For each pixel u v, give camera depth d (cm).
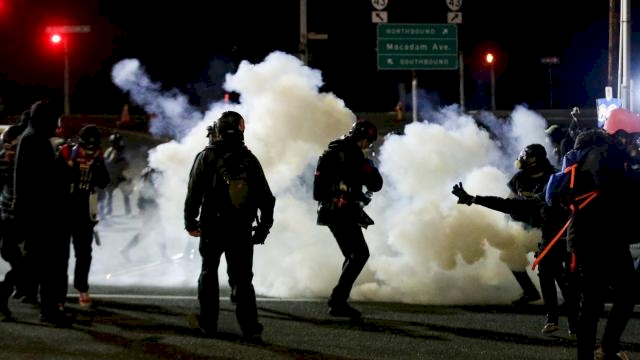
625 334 796
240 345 736
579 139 667
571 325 773
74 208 870
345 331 800
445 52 3111
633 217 645
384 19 3061
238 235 734
